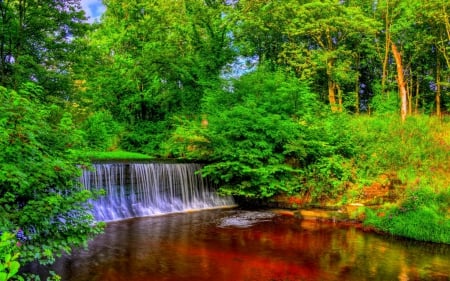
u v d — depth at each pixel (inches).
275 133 590.2
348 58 1026.1
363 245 385.1
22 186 197.8
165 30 1033.5
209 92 738.8
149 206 542.6
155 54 909.2
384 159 603.2
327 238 410.3
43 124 241.0
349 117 794.2
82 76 631.2
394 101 934.4
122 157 721.0
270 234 425.4
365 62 1125.7
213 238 405.4
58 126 263.0
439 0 792.9
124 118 991.0
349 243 391.5
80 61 611.2
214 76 866.8
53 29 575.5
